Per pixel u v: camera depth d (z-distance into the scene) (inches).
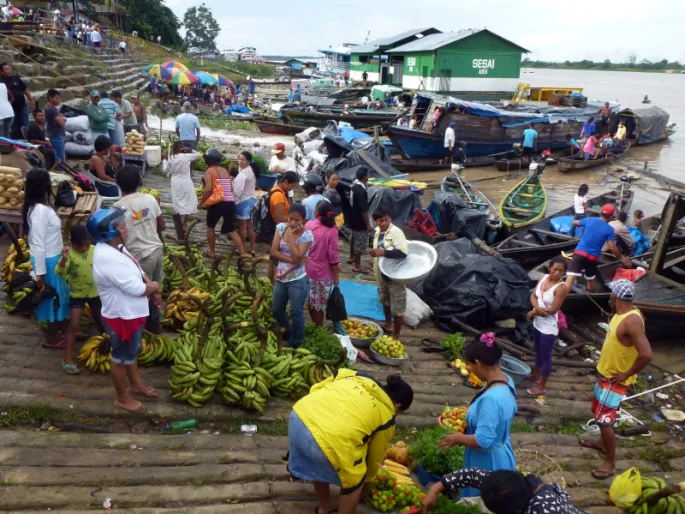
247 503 169.6
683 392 313.7
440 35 1840.6
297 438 149.9
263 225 420.8
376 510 176.7
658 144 1417.3
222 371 220.7
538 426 258.5
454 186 694.5
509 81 1686.8
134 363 206.7
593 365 322.7
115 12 2138.3
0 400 196.1
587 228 404.2
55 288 221.6
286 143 1062.4
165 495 167.0
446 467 194.7
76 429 193.5
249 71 2920.8
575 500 202.7
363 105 1489.9
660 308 355.3
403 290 300.7
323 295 270.2
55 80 776.9
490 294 341.1
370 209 505.0
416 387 269.1
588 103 1496.1
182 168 374.6
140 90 1326.3
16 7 1131.3
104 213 181.3
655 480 205.9
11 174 308.3
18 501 155.7
